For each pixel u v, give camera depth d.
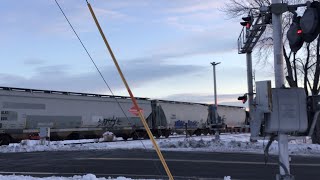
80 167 16.66
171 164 17.56
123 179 11.78
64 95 40.44
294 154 22.80
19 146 29.16
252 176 13.90
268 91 6.43
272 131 6.63
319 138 29.62
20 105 36.22
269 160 19.08
